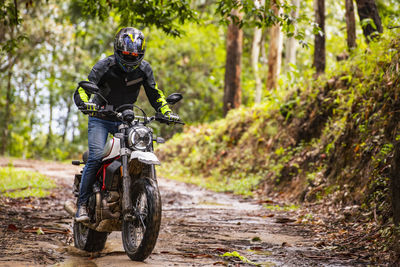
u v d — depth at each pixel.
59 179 16.73
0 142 39.25
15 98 38.94
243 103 34.12
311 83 14.18
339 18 26.42
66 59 33.78
